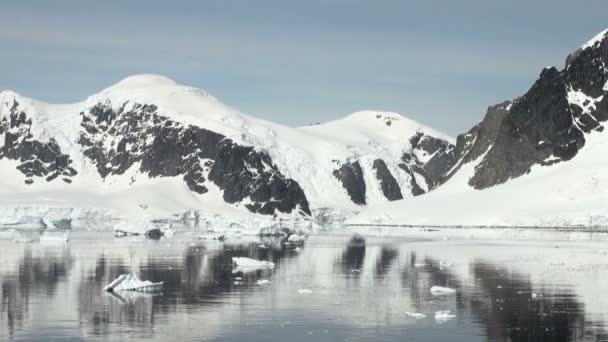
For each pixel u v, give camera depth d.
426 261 104.06
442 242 154.75
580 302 64.62
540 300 65.62
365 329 53.75
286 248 134.00
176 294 69.06
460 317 57.91
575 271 89.19
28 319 56.62
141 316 57.94
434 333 52.47
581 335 51.78
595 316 58.22
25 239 152.62
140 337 51.03
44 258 104.81
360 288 74.00
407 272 88.94
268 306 62.69
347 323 55.72
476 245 143.00
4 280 78.62
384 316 58.44
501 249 129.75
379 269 92.56
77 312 59.34
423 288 73.88
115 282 71.81
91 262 99.19
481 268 93.12
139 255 111.94
